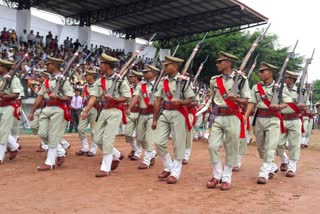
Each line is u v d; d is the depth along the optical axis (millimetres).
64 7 23734
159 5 22562
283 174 8906
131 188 6645
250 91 7441
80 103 16375
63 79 8070
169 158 7488
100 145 7691
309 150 15492
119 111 7691
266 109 7691
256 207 5797
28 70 15781
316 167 10305
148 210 5395
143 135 9008
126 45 28328
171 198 6086
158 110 7352
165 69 7328
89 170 8133
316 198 6566
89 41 24875
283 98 7719
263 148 7988
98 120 7695
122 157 10039
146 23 26562
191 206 5676
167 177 7492
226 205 5824
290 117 8633
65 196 5996
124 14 23766
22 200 5715
